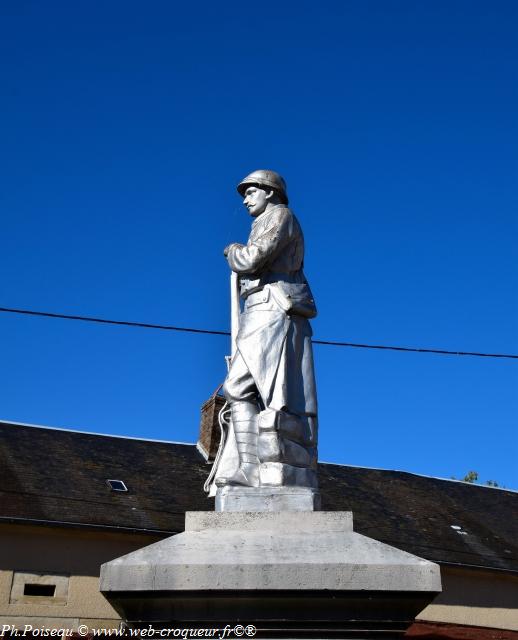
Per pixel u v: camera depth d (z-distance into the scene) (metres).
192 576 5.14
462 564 23.88
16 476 22.58
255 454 6.33
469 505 29.53
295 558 5.25
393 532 25.11
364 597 5.13
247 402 6.55
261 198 7.20
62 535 21.05
